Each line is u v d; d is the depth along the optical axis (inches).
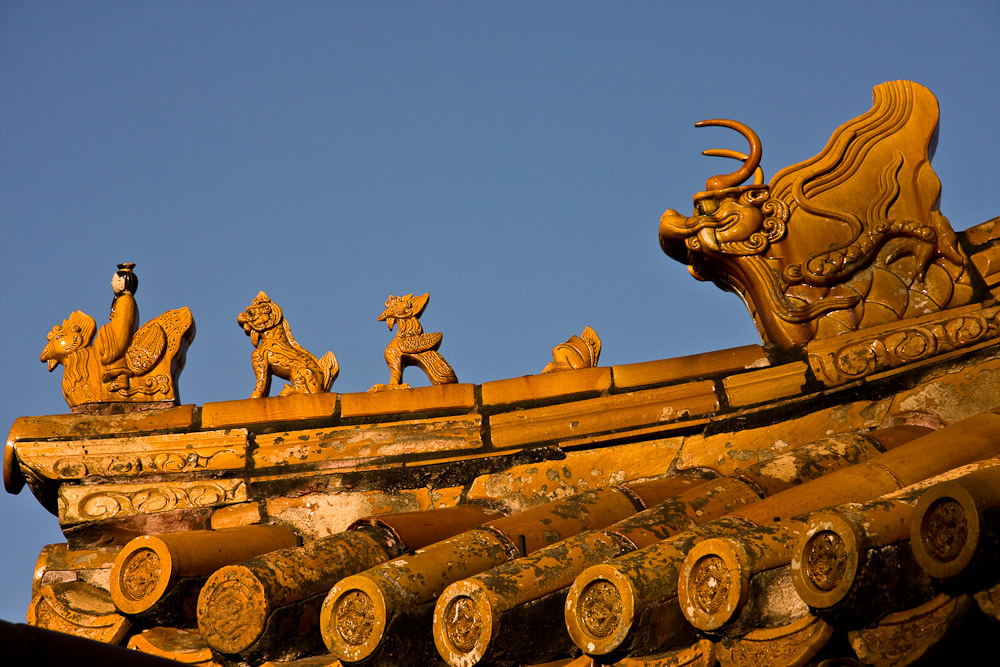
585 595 263.1
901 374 388.8
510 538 330.6
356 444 405.7
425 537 352.8
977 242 402.6
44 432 403.9
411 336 430.0
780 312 405.7
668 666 253.9
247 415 409.7
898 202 413.4
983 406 378.3
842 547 236.8
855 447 370.0
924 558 229.0
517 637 275.3
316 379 421.4
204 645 323.3
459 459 402.6
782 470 359.3
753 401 396.8
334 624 282.2
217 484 400.5
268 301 437.1
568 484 397.1
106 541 396.5
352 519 397.1
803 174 420.8
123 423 407.5
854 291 404.2
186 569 327.0
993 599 226.5
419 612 288.5
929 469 323.6
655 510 337.1
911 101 428.8
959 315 390.9
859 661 239.6
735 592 245.0
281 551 324.8
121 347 420.5
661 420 398.6
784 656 242.2
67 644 195.6
